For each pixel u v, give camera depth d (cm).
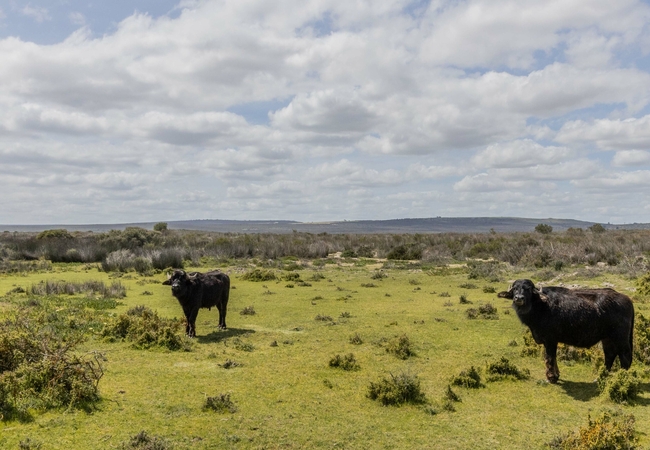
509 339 1207
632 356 887
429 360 1029
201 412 723
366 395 806
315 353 1077
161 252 3120
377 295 1966
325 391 833
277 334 1268
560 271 2588
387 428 689
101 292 1927
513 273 2667
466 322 1403
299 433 664
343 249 4434
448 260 3528
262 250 3856
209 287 1277
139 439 604
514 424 706
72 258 3488
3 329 898
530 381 897
